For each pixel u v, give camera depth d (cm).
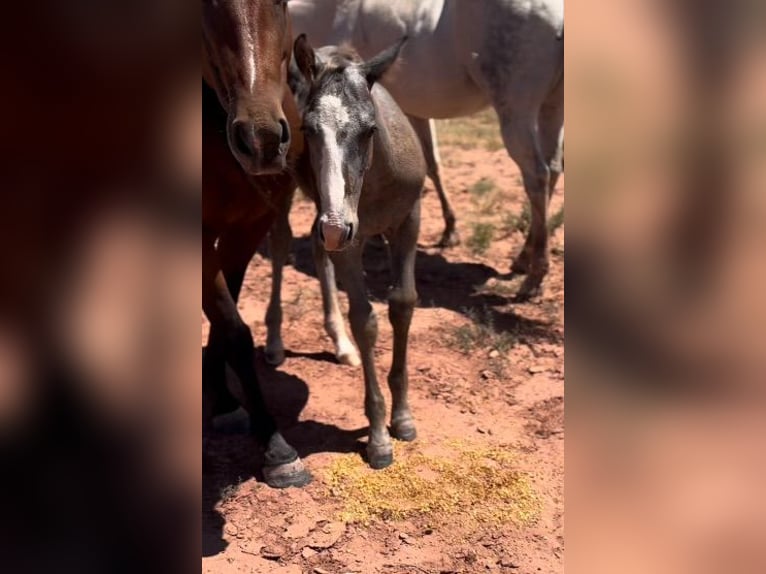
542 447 352
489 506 308
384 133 303
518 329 464
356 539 292
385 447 337
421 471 332
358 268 325
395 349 347
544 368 421
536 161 484
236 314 340
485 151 873
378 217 314
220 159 311
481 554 284
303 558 282
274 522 302
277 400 395
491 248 601
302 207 704
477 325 462
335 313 433
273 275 424
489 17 470
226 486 325
